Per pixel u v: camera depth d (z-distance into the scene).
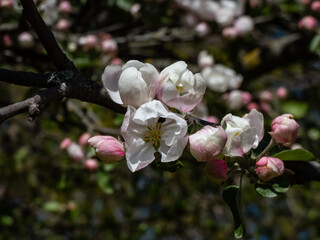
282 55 3.75
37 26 1.27
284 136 1.30
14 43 2.67
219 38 3.95
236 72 3.69
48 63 2.49
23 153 4.15
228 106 3.03
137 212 4.63
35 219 3.84
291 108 3.54
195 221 4.42
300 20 3.45
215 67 3.14
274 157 1.31
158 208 4.43
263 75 4.26
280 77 4.44
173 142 1.16
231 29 3.41
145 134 1.21
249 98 3.07
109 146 1.26
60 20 2.92
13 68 2.91
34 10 1.25
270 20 3.64
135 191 3.88
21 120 3.97
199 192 4.14
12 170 4.25
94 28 3.44
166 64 3.41
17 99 2.62
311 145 3.20
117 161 1.28
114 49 2.82
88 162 2.57
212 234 4.72
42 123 3.76
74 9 3.37
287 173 1.36
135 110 1.18
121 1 3.22
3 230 3.60
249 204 4.93
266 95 3.36
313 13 3.40
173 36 3.38
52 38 1.30
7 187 4.24
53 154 3.90
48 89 1.17
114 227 4.11
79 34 3.01
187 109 1.22
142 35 3.37
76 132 3.28
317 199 4.70
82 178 3.21
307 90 4.01
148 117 1.15
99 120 2.99
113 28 3.29
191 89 1.24
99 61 2.73
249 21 3.42
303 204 4.76
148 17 3.17
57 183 3.23
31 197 4.20
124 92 1.20
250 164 1.29
